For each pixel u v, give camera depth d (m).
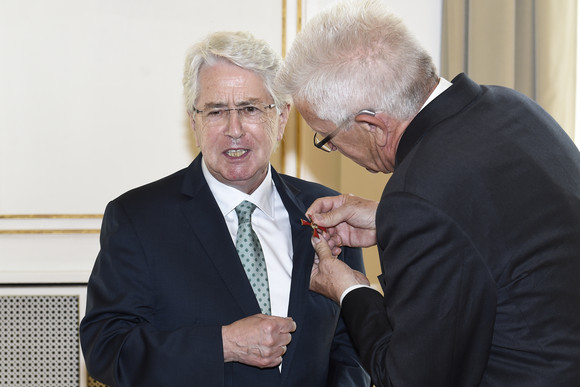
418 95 1.20
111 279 1.44
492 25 2.53
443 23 2.61
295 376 1.47
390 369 1.16
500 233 1.11
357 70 1.19
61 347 2.56
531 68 2.57
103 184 2.54
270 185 1.62
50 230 2.54
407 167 1.15
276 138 1.53
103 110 2.51
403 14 2.62
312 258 1.55
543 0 2.52
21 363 2.57
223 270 1.45
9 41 2.46
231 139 1.44
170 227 1.47
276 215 1.62
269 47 1.47
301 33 1.29
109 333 1.41
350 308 1.38
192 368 1.34
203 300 1.44
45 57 2.47
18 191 2.52
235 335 1.35
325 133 1.31
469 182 1.12
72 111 2.50
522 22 2.57
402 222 1.12
